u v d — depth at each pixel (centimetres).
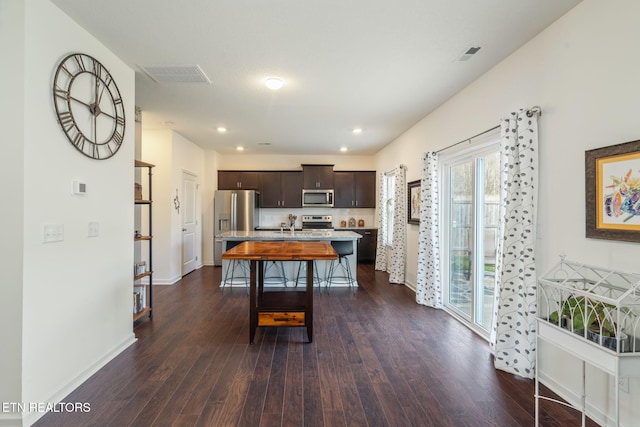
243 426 183
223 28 229
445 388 224
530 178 236
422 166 439
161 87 337
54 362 204
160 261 525
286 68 293
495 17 214
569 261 207
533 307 235
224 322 350
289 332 325
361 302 432
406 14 211
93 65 239
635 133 167
